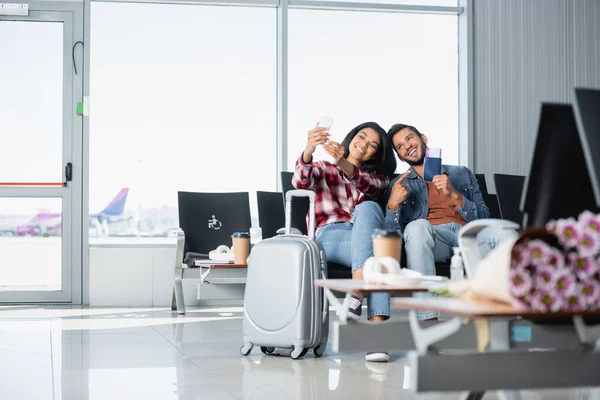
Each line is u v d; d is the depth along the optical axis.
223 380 2.50
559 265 1.11
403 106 6.08
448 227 3.23
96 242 5.75
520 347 1.48
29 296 5.71
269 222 4.79
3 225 5.70
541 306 1.11
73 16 5.77
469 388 1.14
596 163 1.33
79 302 5.71
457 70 6.16
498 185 4.41
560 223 1.14
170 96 5.84
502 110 6.07
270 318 2.97
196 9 5.87
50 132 5.76
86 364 2.85
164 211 5.81
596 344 1.18
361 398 2.20
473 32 6.06
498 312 1.11
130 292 5.64
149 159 5.80
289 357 3.02
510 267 1.12
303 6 5.90
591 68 6.19
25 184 5.71
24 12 5.67
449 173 3.49
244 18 5.92
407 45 6.09
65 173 5.73
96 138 5.77
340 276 3.14
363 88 6.02
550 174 1.42
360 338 1.53
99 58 5.78
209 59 5.88
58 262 5.75
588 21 6.20
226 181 5.88
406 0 6.08
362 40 6.02
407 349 1.54
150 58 5.82
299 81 5.93
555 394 2.32
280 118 5.87
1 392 2.30
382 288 1.66
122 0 5.77
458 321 1.14
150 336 3.75
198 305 5.64
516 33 6.10
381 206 3.37
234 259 4.37
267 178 5.93
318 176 3.33
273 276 2.98
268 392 2.29
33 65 5.75
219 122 5.88
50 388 2.37
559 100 6.13
